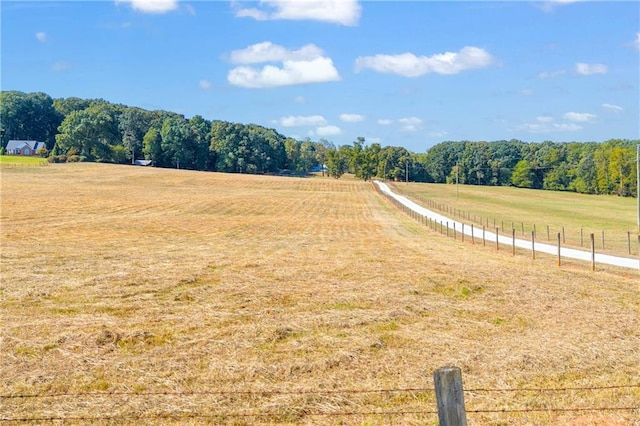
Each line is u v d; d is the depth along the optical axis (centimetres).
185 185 11194
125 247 3428
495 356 1355
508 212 8862
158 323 1638
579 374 1240
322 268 2669
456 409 647
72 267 2577
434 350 1407
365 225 5816
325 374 1231
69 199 7406
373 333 1561
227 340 1473
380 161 18862
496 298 2033
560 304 1944
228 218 6084
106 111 19512
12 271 2433
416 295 2077
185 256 3053
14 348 1384
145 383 1166
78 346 1406
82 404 1053
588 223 7106
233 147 18862
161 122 19538
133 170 13875
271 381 1187
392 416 1009
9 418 989
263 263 2819
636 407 1051
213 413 1019
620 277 2572
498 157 18912
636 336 1555
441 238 4700
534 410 1036
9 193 8012
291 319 1694
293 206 8075
